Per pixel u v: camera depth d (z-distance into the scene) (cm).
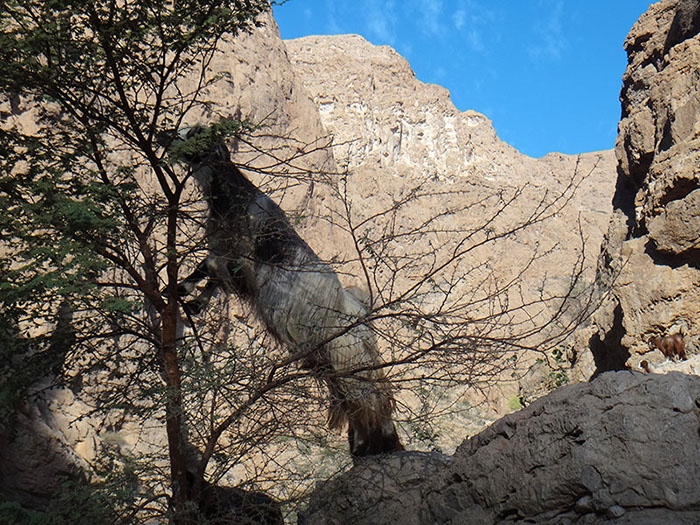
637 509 455
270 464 826
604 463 473
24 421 1155
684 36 2394
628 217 2520
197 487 666
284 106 3597
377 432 691
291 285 683
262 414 684
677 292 1728
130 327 751
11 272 633
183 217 719
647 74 2656
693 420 457
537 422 519
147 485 691
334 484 657
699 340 1680
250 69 3366
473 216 5419
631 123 2405
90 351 737
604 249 2612
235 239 682
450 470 582
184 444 718
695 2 2339
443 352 644
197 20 699
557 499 493
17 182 691
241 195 682
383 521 612
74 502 654
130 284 694
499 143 9056
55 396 1346
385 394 680
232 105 2984
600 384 501
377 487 636
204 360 686
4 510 632
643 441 465
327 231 3381
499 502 530
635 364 1741
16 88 709
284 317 684
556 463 499
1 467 1105
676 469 448
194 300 698
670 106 2133
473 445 572
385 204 5900
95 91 716
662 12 2756
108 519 657
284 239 694
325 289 682
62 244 623
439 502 578
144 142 698
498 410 1540
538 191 6581
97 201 662
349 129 7662
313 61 8331
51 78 695
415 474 640
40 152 731
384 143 7856
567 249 5706
